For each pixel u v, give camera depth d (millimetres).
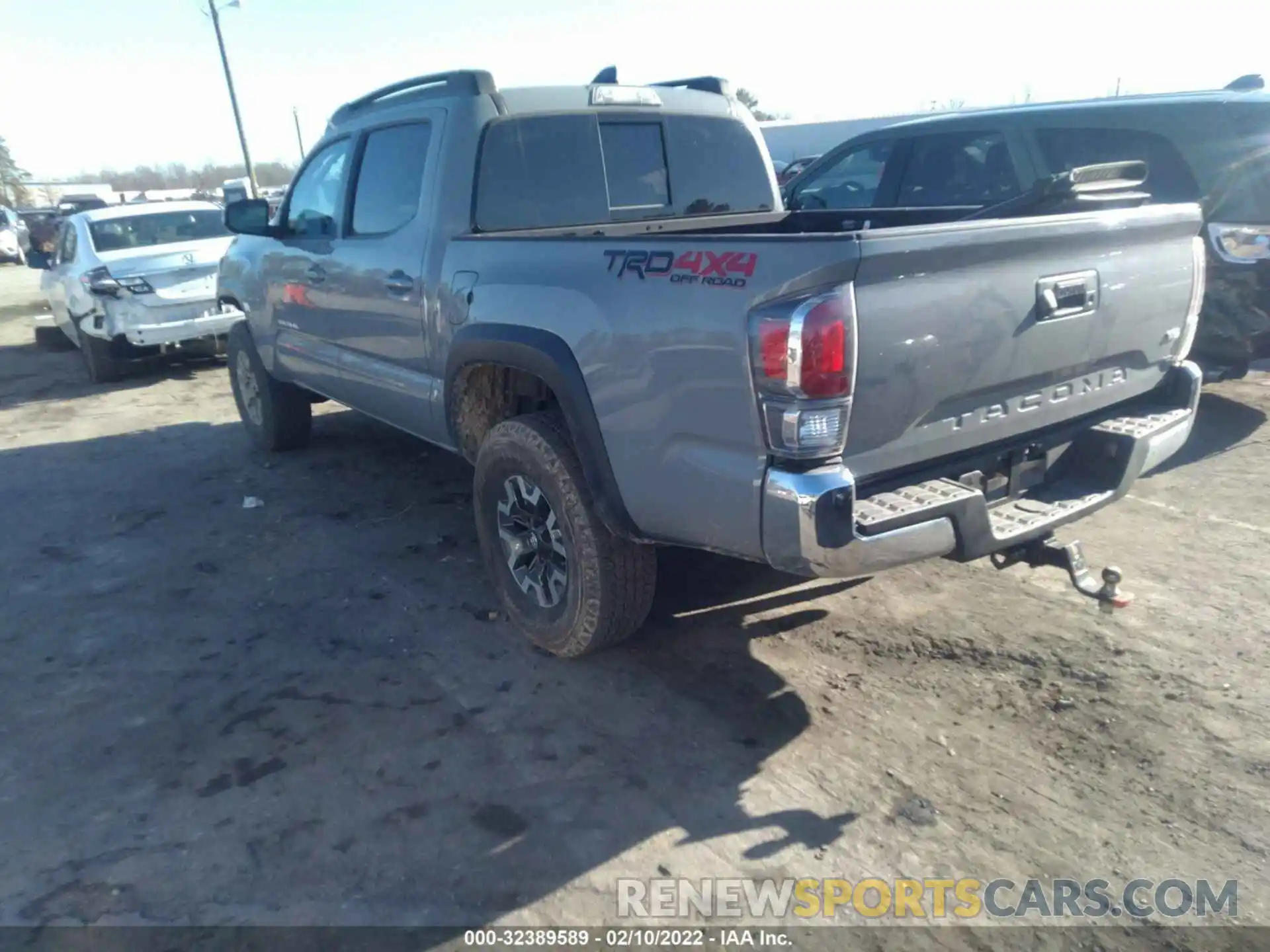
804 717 3412
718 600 4301
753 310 2713
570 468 3504
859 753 3207
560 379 3371
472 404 4180
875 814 2924
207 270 9656
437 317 4184
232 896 2682
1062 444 3439
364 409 5324
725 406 2846
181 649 4090
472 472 6328
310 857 2818
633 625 3684
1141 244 3424
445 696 3643
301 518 5613
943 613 4109
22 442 7684
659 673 3736
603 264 3240
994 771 3098
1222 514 5066
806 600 4262
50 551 5281
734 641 3947
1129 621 3975
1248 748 3156
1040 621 4008
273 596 4582
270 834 2922
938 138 6859
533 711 3516
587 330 3252
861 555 2746
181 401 9000
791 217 5055
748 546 2912
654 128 4777
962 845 2791
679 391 2969
